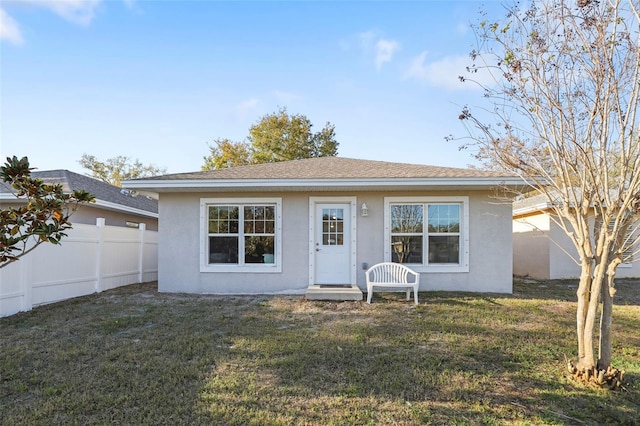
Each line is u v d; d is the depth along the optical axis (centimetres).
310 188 881
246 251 939
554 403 360
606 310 410
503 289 905
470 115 572
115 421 320
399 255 924
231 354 482
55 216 323
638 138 364
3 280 666
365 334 564
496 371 432
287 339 541
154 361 455
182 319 659
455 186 854
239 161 2967
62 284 805
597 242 411
